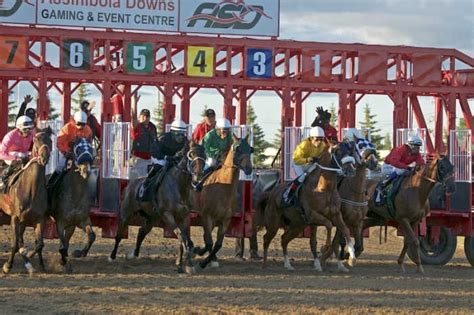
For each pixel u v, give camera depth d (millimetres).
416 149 18453
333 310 12555
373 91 21219
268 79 20422
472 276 17766
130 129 18141
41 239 15672
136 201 17594
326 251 18094
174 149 16703
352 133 18000
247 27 20875
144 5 20531
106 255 20062
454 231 20406
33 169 15398
